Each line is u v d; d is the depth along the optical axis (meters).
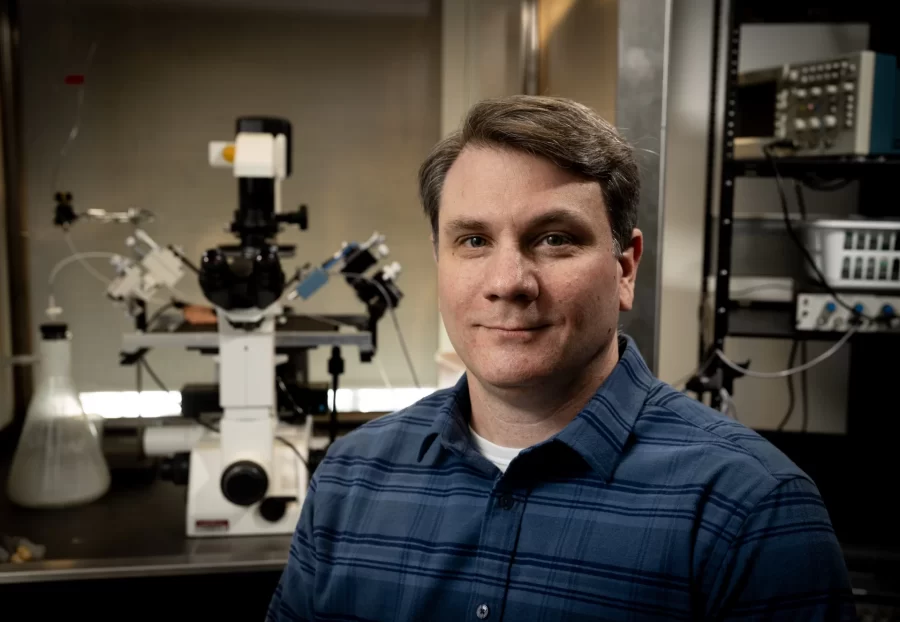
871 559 1.72
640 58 1.51
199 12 2.54
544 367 0.76
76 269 2.56
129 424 2.41
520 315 0.75
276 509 1.75
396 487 0.87
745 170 1.88
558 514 0.77
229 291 1.64
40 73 2.49
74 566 1.59
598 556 0.74
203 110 2.58
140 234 1.84
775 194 2.26
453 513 0.81
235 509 1.76
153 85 2.54
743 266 2.19
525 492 0.79
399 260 2.75
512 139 0.75
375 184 2.70
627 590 0.72
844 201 2.26
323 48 2.62
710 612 0.70
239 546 1.71
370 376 2.76
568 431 0.77
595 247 0.77
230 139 2.61
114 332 2.59
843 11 2.13
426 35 2.67
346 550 0.86
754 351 2.28
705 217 2.11
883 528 1.82
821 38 2.22
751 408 2.31
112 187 2.56
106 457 2.20
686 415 0.82
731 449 0.76
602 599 0.72
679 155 2.14
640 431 0.80
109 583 1.59
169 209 2.60
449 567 0.79
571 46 2.03
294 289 1.92
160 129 2.56
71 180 2.54
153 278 1.83
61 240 2.55
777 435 2.21
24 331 2.54
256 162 1.75
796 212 2.27
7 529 1.79
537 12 2.45
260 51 2.59
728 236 1.81
